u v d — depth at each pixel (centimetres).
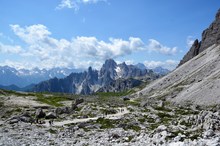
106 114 9594
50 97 17050
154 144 3319
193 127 4681
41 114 9581
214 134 3616
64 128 6244
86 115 9556
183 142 3069
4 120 8394
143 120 7206
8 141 4059
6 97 15212
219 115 4912
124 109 11444
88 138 4516
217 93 15750
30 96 16988
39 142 3959
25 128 6147
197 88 18888
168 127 4438
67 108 11175
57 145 3666
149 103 14775
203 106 14250
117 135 4356
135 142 3572
